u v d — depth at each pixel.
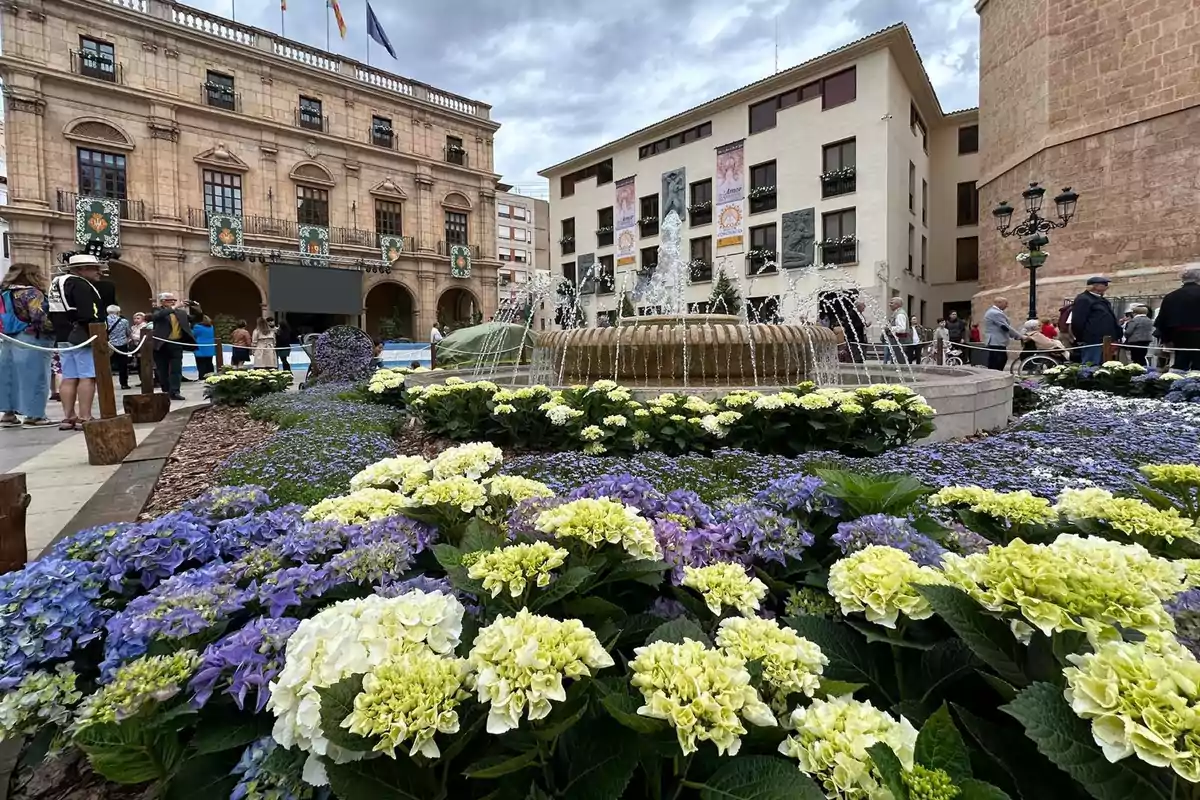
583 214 32.97
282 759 1.02
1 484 2.16
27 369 6.00
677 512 1.83
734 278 25.20
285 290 25.41
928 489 2.17
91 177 21.25
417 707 0.86
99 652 1.36
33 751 1.22
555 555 1.21
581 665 0.90
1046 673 1.00
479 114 32.56
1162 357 8.35
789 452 3.65
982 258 19.11
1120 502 1.63
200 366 13.20
